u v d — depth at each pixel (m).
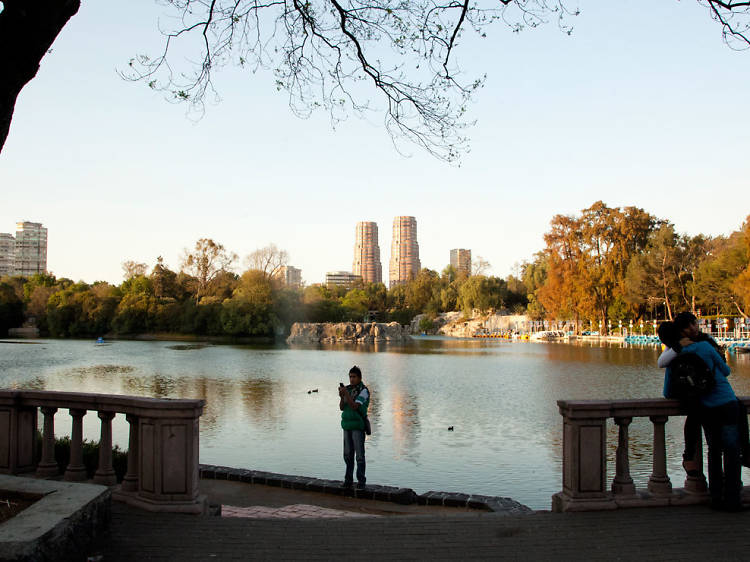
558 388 32.50
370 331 98.31
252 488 10.20
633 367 45.56
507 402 26.83
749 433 6.11
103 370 42.47
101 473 6.44
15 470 6.65
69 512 4.36
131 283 120.25
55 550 4.04
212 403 26.12
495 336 119.44
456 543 5.13
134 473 6.21
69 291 105.38
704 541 5.10
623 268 80.94
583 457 5.98
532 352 67.00
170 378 37.31
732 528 5.41
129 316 98.25
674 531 5.34
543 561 4.70
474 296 131.12
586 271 81.69
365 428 9.80
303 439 18.11
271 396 28.55
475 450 16.77
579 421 5.98
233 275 112.88
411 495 9.41
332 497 9.60
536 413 23.64
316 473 14.19
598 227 81.81
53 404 6.59
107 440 6.46
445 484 13.34
